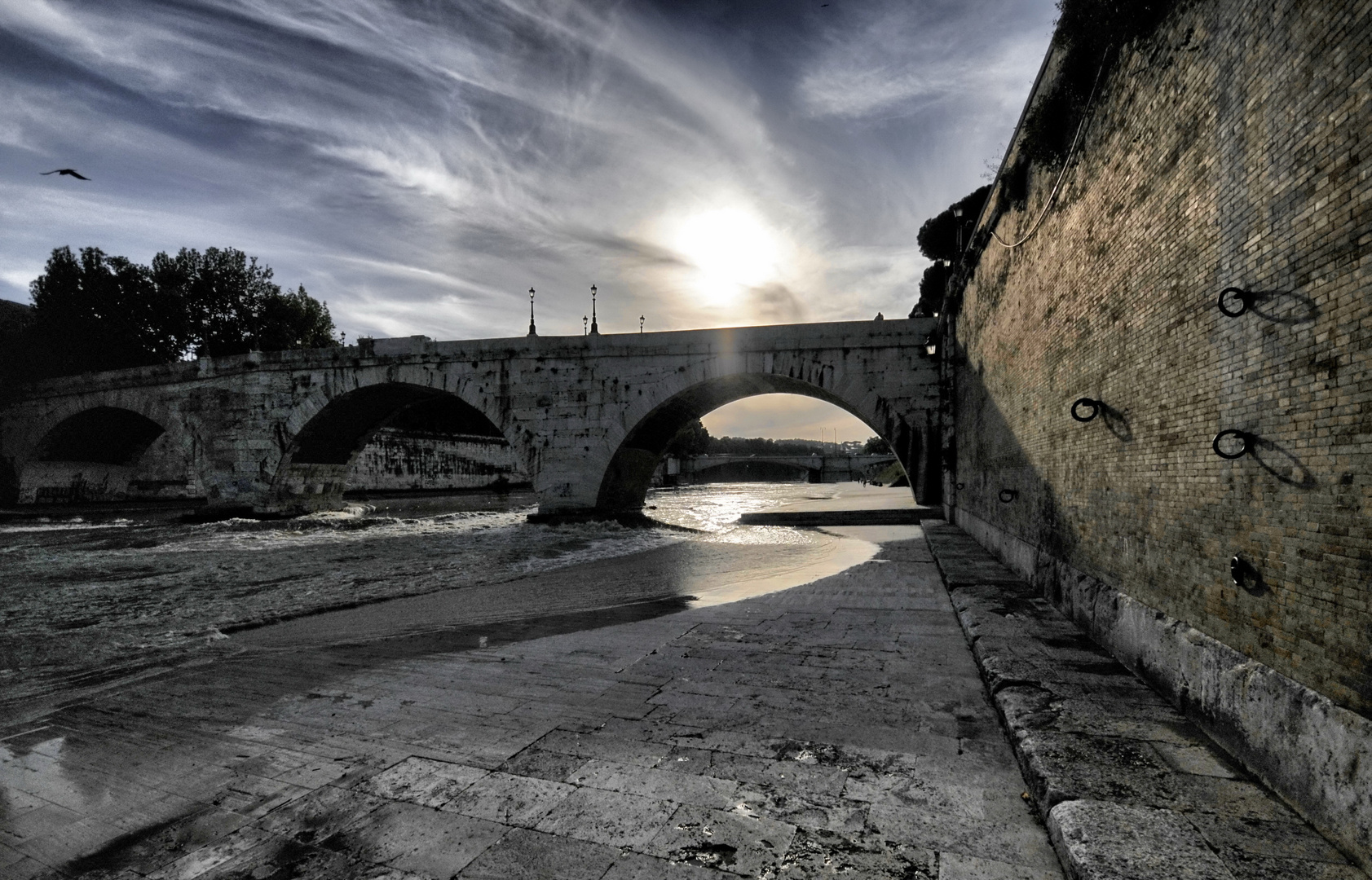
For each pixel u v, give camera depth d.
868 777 4.20
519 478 76.19
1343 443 3.27
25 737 5.39
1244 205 4.24
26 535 27.80
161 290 48.66
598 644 8.02
